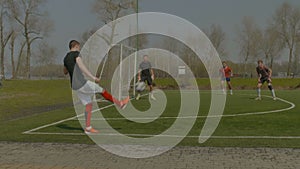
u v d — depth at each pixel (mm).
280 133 7156
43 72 46094
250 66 43500
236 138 6656
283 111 11320
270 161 5020
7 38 43000
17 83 31328
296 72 43719
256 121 9016
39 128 8070
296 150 5633
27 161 5148
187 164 4945
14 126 8406
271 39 43781
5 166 4895
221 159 5168
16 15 42156
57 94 22109
